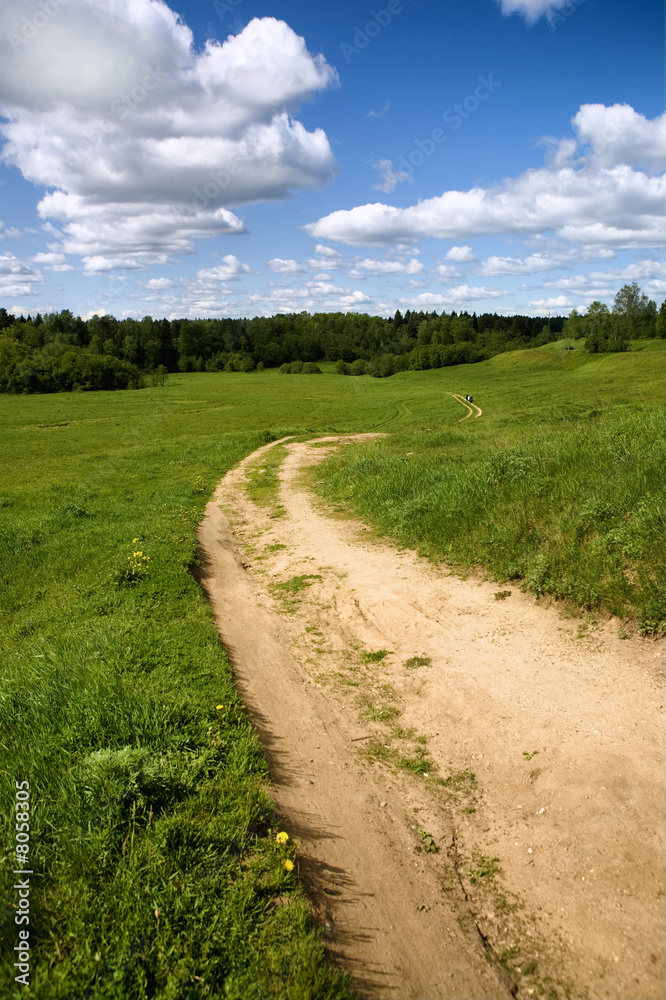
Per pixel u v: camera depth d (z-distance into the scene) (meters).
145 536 11.14
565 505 8.04
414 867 3.42
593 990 2.65
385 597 7.55
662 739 4.15
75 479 22.81
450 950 2.89
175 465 24.06
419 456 16.86
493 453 12.65
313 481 17.66
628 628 5.69
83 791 3.50
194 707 4.63
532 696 4.98
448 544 8.94
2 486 22.66
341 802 3.95
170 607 7.42
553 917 3.03
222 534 12.13
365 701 5.32
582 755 4.14
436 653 6.02
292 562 9.70
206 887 2.98
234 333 126.12
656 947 2.77
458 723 4.82
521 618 6.46
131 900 2.86
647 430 10.01
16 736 4.29
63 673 5.21
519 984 2.72
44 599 8.96
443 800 3.99
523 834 3.60
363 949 2.87
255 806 3.59
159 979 2.56
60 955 2.64
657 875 3.12
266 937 2.78
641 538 6.41
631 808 3.59
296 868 3.27
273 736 4.72
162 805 3.54
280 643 6.64
